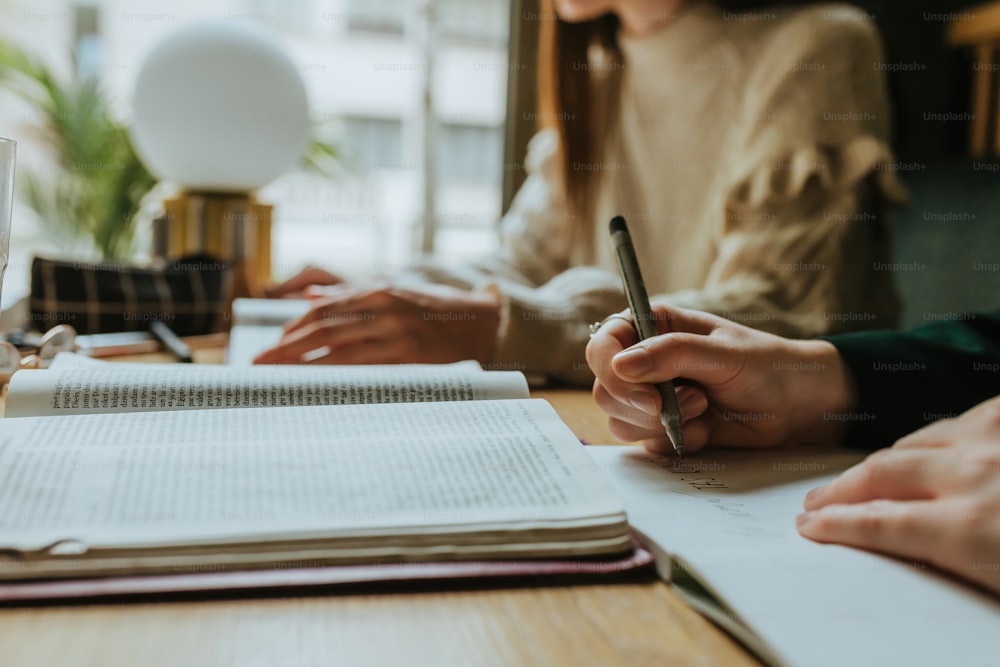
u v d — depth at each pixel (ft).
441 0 7.13
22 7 7.78
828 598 1.00
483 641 0.96
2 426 1.41
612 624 1.01
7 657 0.89
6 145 1.98
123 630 0.95
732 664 0.92
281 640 0.94
